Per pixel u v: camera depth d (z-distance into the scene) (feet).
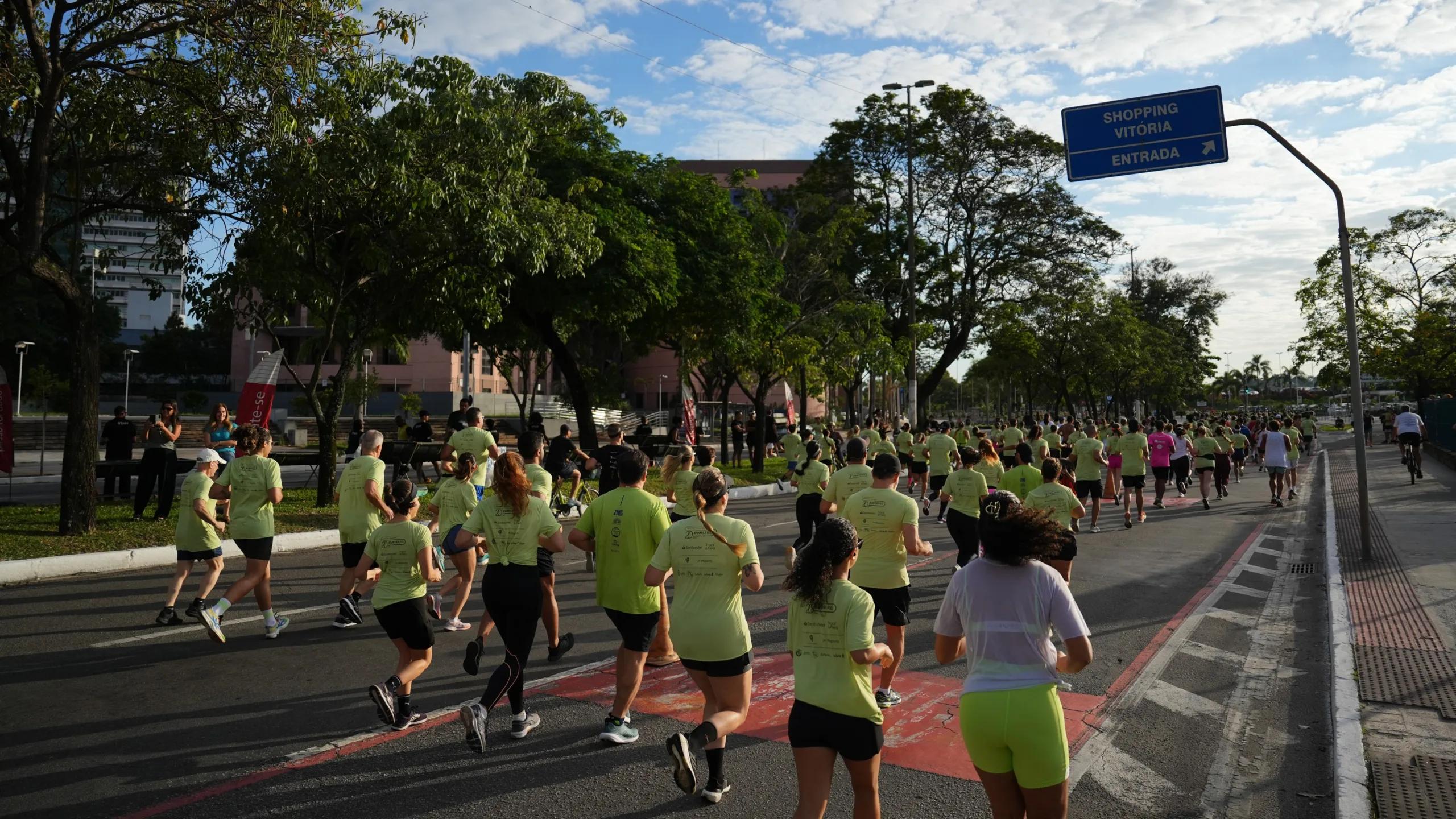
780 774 16.33
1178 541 47.03
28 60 40.63
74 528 38.88
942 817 14.61
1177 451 71.72
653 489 67.82
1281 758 17.71
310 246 47.91
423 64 48.26
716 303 74.59
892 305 126.21
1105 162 40.96
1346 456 122.01
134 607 29.32
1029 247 124.26
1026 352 134.21
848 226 96.99
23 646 24.72
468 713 16.14
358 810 14.73
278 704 20.07
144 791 15.44
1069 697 21.01
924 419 134.51
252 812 14.62
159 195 46.14
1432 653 23.68
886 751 17.51
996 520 11.39
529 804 14.99
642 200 73.15
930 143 119.14
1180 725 19.43
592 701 20.35
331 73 43.42
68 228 49.32
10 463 46.91
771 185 255.70
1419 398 129.18
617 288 63.87
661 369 239.71
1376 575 34.30
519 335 75.51
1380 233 123.54
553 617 23.39
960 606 11.51
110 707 19.79
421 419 70.13
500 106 50.90
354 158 43.78
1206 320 244.83
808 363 86.53
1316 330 128.67
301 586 33.45
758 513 60.70
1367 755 16.99
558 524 18.13
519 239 49.75
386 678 22.12
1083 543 46.14
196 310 48.44
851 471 26.91
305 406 161.17
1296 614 30.37
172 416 45.09
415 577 18.03
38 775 16.06
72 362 39.55
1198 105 39.68
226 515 25.59
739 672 15.16
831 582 12.34
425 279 52.42
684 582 15.43
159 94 42.68
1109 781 16.39
